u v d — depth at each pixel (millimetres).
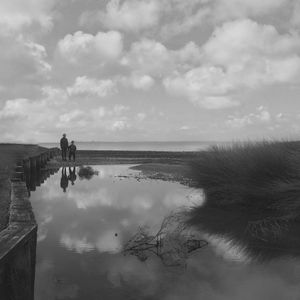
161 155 45312
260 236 7570
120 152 53125
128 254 6559
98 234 7977
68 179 19781
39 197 13391
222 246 6984
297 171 9383
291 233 7707
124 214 10133
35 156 22078
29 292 4566
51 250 6855
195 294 4895
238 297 4875
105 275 5609
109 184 17047
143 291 5027
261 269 5836
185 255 6465
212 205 10945
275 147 10758
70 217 9805
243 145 11734
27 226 4949
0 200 8336
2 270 3898
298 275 5605
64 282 5344
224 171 11078
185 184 16141
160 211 10469
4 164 18047
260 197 9891
